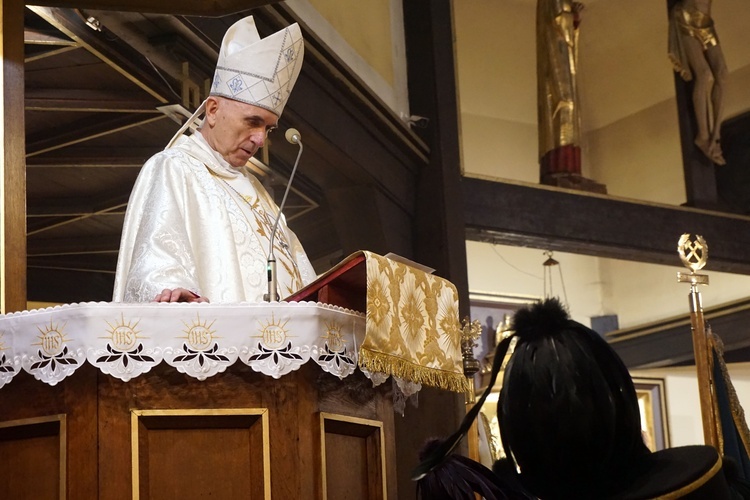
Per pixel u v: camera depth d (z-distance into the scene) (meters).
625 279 13.48
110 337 2.42
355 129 8.09
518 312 1.81
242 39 3.71
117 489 2.39
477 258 12.61
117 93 7.03
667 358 12.83
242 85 3.61
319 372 2.68
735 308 12.56
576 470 1.68
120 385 2.44
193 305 2.49
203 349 2.47
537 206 10.29
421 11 9.66
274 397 2.54
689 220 11.46
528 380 1.72
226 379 2.51
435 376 3.02
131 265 3.02
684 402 12.90
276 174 7.35
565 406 1.67
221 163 3.60
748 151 12.34
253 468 2.49
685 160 12.15
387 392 3.05
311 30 7.32
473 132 11.76
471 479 2.20
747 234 11.84
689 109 12.25
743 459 6.59
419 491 2.34
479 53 12.01
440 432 8.37
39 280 9.64
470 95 11.85
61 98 6.95
